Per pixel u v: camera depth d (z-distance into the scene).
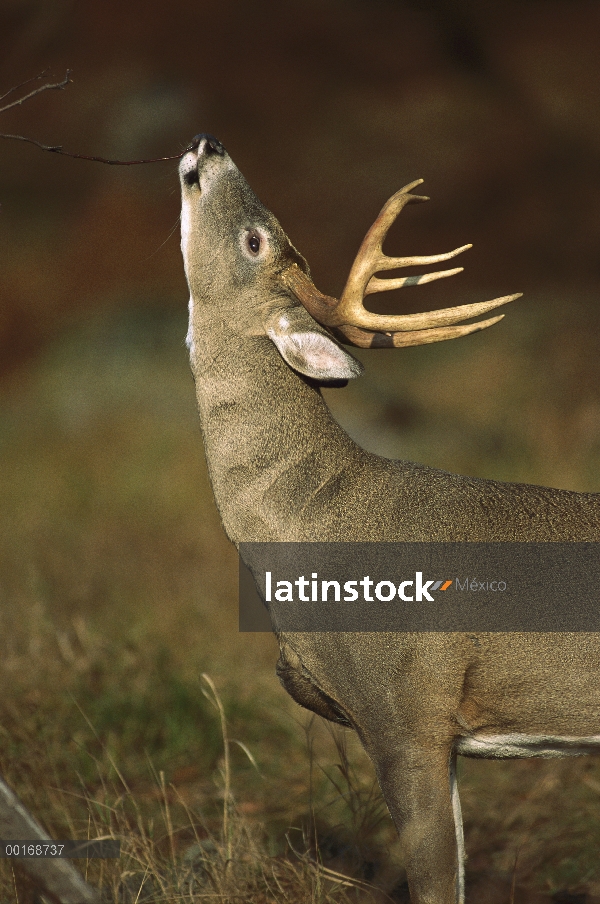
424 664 10.70
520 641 10.69
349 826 14.16
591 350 35.09
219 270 12.13
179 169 12.68
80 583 22.31
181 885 11.88
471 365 36.81
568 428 30.78
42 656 17.11
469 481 11.51
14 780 14.32
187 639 19.58
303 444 11.59
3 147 76.25
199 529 26.06
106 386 38.78
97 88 74.69
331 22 75.31
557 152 60.84
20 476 31.59
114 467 31.23
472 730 11.01
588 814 14.19
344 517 11.28
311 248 60.00
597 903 12.59
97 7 75.06
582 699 10.75
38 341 50.19
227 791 13.02
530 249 54.91
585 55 66.06
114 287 53.00
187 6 75.44
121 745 15.96
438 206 61.28
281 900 11.91
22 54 75.19
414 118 68.88
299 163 68.56
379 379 37.03
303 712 17.22
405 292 53.53
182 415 35.59
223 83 73.44
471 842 14.03
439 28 72.88
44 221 67.75
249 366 11.77
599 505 11.29
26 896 11.66
